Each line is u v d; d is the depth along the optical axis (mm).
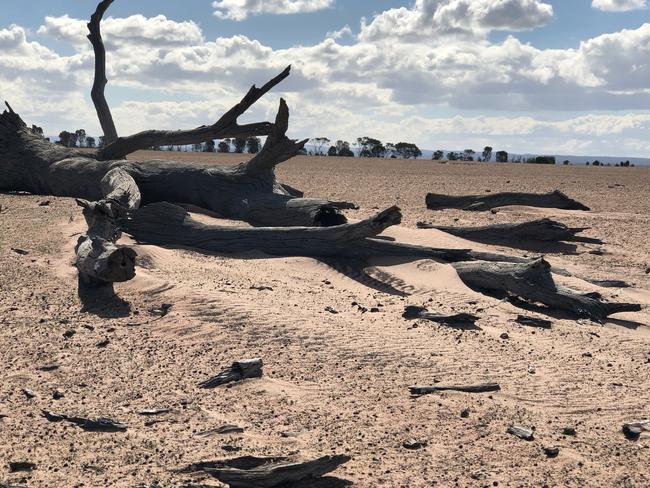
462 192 37344
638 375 10531
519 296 15578
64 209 21219
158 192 23469
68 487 6090
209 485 6117
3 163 25953
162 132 25062
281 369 9625
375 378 9484
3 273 13805
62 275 13797
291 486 6301
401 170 59688
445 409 8445
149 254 15508
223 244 17828
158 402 8305
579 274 18875
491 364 10469
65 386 8750
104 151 25984
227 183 22641
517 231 22531
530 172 62125
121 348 10219
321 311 12602
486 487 6449
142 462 6672
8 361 9547
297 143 22391
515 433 7793
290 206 20719
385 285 16000
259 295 13203
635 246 23094
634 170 77312
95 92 29531
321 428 7695
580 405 8977
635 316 15117
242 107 23203
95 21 29625
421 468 6801
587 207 29984
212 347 10375
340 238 17281
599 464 7145
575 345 12258
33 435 7242
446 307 14227
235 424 7656
